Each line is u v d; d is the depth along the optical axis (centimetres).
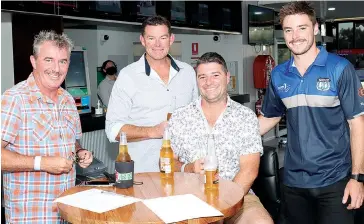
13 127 225
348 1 902
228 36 830
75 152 251
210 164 222
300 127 264
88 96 455
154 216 185
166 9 628
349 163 265
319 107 257
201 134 276
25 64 441
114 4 548
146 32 300
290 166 274
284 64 273
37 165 221
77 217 185
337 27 1293
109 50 754
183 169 266
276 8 906
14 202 232
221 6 747
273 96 284
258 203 273
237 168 275
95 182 242
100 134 447
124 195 212
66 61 238
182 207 194
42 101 235
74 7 490
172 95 313
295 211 277
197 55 827
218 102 275
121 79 308
